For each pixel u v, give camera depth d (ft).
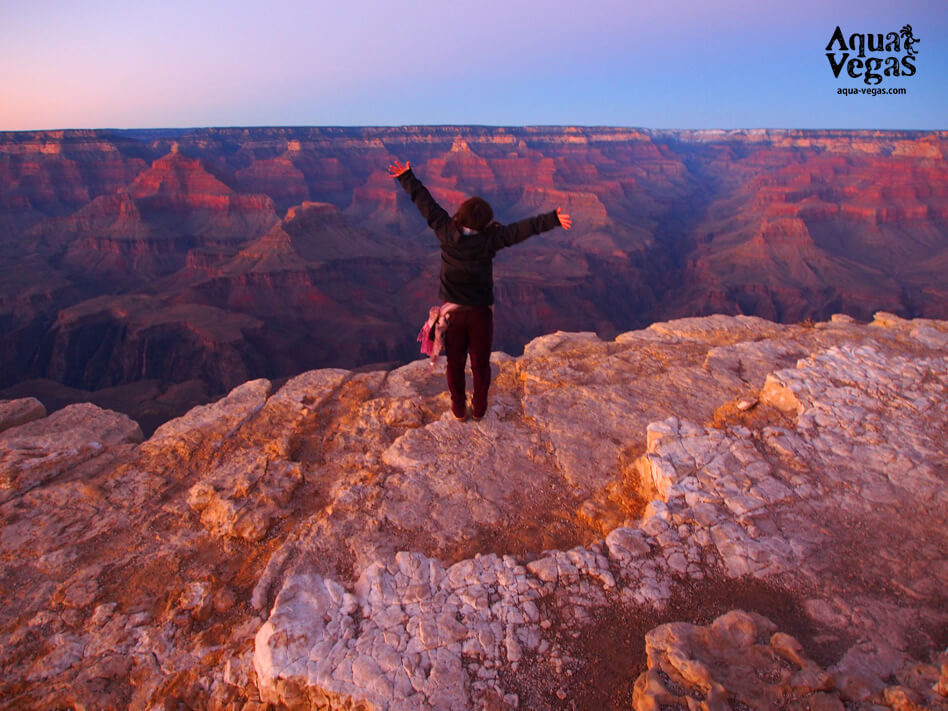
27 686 14.90
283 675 13.08
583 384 29.04
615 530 17.30
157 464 24.30
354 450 24.66
